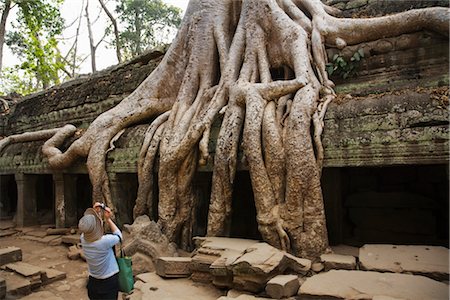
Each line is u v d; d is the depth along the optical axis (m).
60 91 12.75
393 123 4.80
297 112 5.38
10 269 5.80
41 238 8.84
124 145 7.74
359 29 6.45
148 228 5.92
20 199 10.70
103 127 8.10
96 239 3.68
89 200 10.63
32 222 10.78
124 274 3.91
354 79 6.71
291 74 6.81
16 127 14.46
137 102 8.27
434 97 4.67
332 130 5.26
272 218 5.13
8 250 6.43
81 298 5.07
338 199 6.29
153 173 7.07
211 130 6.54
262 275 3.99
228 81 6.67
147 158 6.95
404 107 4.81
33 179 10.89
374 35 6.40
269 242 5.14
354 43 6.60
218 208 5.78
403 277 3.82
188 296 4.30
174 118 7.13
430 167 6.26
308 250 4.87
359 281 3.81
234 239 5.43
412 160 4.61
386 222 6.38
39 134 10.44
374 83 6.45
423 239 6.09
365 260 4.36
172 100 8.11
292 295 3.89
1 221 11.78
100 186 7.72
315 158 5.24
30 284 5.27
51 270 6.09
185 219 6.47
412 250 4.61
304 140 5.15
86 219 3.67
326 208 6.06
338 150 5.12
